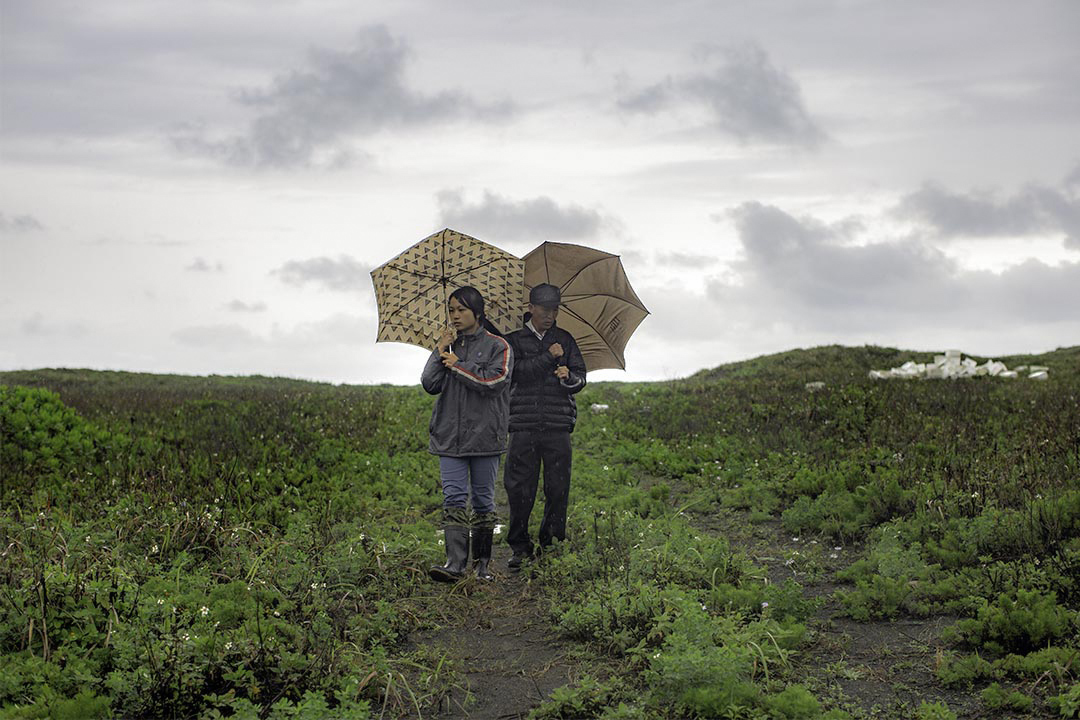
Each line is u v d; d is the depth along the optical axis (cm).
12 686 446
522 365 733
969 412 1332
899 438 1149
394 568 694
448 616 627
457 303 675
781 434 1240
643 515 913
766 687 472
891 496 827
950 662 499
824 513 830
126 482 949
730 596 591
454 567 663
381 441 1302
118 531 729
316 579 626
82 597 553
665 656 477
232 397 1827
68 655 485
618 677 501
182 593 598
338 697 449
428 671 521
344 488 1025
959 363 1983
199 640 488
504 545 837
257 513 863
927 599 602
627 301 752
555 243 719
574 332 775
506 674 525
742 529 856
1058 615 520
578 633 571
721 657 465
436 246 678
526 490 740
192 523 744
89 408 1513
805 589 666
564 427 743
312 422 1424
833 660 522
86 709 429
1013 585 585
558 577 679
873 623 578
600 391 1945
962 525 711
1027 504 745
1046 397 1416
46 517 758
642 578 639
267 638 505
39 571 576
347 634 552
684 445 1262
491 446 683
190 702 450
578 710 462
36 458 1059
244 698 442
